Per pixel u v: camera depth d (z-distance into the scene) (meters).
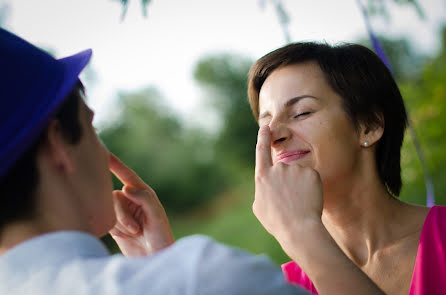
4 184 0.85
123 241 1.54
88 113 0.99
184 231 14.98
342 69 1.62
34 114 0.85
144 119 17.77
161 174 16.95
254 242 10.05
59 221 0.89
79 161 0.94
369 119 1.65
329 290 1.15
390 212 1.66
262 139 1.51
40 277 0.79
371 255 1.63
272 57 1.72
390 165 1.71
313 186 1.37
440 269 1.45
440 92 6.05
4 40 0.89
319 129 1.58
